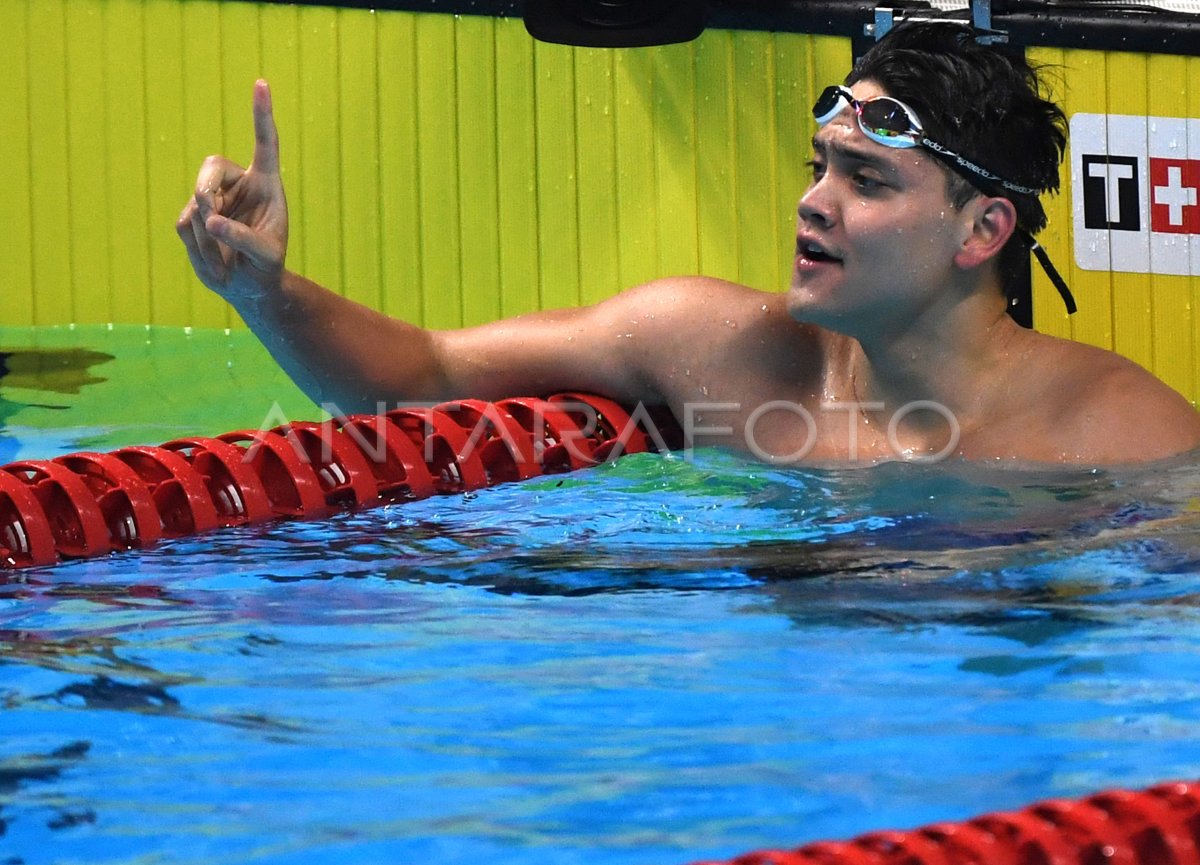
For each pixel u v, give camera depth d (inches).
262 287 363.9
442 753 191.0
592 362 398.0
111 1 544.7
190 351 539.8
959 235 332.2
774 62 566.9
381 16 555.5
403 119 558.9
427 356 401.7
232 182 358.9
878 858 155.8
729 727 198.5
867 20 559.8
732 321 384.2
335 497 343.6
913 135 321.7
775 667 222.8
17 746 195.0
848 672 219.8
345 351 382.0
